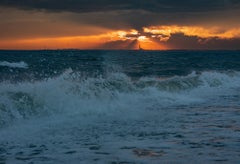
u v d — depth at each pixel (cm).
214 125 882
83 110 1053
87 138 729
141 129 824
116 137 741
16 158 589
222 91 1761
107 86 1315
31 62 3766
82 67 3117
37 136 743
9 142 691
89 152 625
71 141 704
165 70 3222
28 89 1051
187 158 589
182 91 1630
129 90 1388
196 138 733
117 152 625
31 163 562
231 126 869
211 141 708
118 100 1252
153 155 607
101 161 572
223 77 2108
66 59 4806
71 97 1111
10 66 3155
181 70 3244
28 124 862
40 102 1001
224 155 607
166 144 682
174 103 1308
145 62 4816
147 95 1409
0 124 845
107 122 912
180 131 804
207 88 1809
